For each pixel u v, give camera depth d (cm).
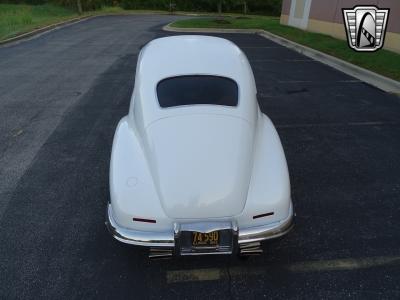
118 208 238
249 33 1589
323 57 1004
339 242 297
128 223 237
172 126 268
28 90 674
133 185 243
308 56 1040
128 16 2527
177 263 276
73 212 327
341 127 521
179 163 245
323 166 412
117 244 291
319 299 247
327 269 271
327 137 488
